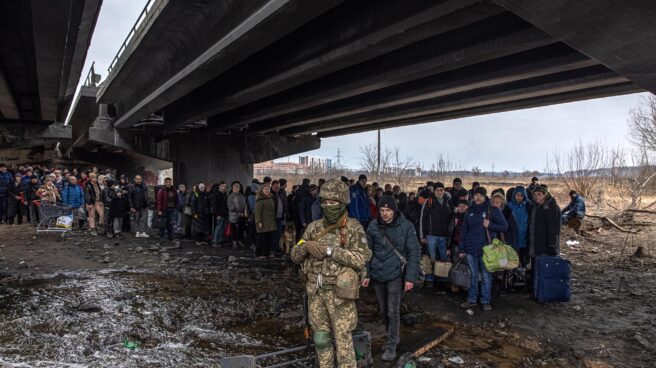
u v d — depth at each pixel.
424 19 7.63
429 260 9.09
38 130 34.03
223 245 14.18
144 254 12.21
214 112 17.91
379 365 5.29
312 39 10.72
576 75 11.48
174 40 13.19
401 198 12.92
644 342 6.20
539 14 6.13
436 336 6.29
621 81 11.15
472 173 46.09
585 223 17.72
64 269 10.32
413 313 7.46
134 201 14.69
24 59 18.14
